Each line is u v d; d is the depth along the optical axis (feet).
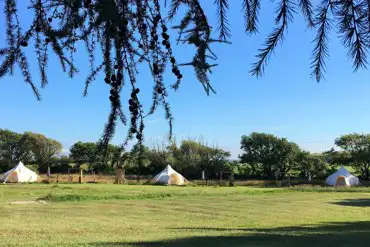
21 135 164.66
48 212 52.75
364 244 30.37
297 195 89.30
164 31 6.80
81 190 96.22
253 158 167.73
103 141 6.16
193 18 6.81
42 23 6.53
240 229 40.83
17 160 166.09
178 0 6.84
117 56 6.59
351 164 161.27
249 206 64.54
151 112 6.66
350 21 7.26
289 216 54.75
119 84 6.57
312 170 161.68
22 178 134.82
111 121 6.34
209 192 92.22
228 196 83.15
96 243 30.73
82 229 39.83
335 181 142.72
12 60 6.63
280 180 154.20
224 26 6.90
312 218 53.11
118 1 6.00
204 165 170.71
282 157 163.84
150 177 140.56
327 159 164.45
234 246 29.48
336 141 161.68
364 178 160.35
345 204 70.64
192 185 138.51
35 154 163.73
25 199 71.72
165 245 29.89
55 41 6.60
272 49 7.14
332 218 53.06
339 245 29.99
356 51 7.30
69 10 6.13
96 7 5.74
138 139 6.46
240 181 151.43
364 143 158.40
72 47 6.68
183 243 30.83
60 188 103.71
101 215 51.39
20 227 40.06
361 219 51.83
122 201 68.80
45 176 151.02
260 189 110.11
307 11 7.21
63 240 32.50
